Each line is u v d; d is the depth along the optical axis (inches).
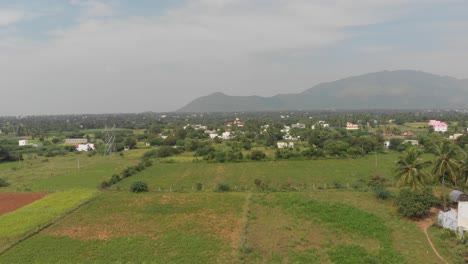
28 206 2517.2
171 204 2524.6
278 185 3125.0
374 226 2023.9
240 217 2233.0
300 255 1686.8
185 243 1840.6
